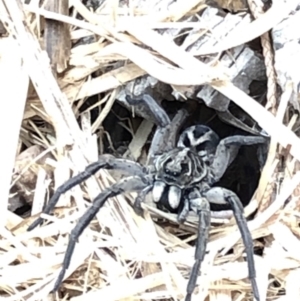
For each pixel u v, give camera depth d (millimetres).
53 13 123
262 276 112
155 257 112
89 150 121
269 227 117
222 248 117
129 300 110
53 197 112
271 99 121
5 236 110
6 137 116
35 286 109
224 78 117
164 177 123
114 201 117
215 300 112
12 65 120
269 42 122
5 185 113
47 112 119
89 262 112
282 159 122
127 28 122
